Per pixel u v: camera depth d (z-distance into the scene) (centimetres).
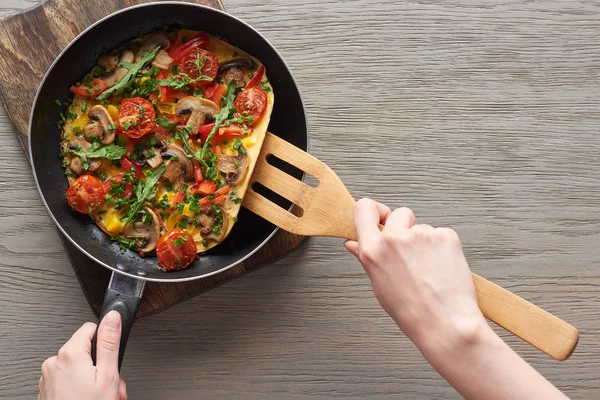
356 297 81
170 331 80
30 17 75
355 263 81
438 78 81
